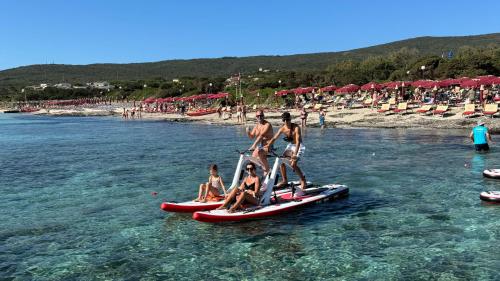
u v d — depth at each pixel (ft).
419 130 110.63
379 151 78.48
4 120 269.23
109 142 113.91
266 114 174.50
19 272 28.89
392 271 27.76
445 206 41.60
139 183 56.54
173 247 32.73
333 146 87.76
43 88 595.06
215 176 42.68
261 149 41.88
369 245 32.19
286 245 32.55
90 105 438.81
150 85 474.08
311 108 186.09
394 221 37.50
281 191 44.93
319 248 31.83
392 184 51.67
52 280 27.63
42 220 40.42
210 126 163.22
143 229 37.04
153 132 144.36
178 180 57.98
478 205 41.68
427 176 55.36
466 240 32.60
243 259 30.19
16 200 48.39
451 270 27.68
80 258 31.04
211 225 37.50
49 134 147.23
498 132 98.73
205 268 28.89
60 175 63.87
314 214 39.93
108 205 45.42
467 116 118.42
